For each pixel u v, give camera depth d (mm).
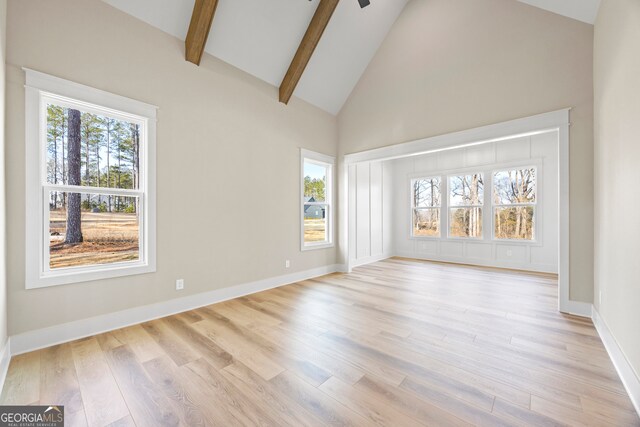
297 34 3934
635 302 1676
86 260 2680
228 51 3559
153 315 2939
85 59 2518
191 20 3084
